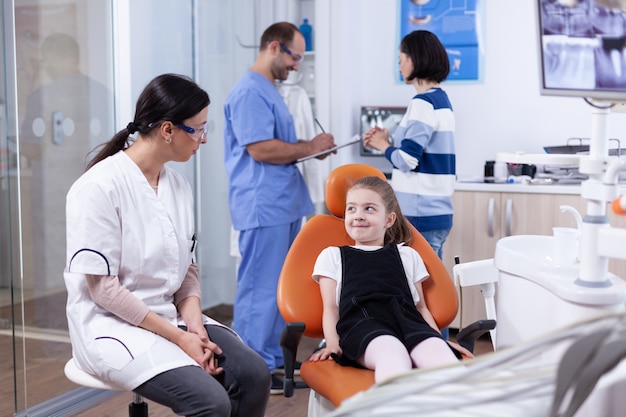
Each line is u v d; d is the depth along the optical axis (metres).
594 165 1.15
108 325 1.64
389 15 3.75
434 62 2.59
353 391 1.57
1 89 2.22
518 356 0.63
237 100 2.68
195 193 3.27
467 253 3.27
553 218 3.11
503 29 3.52
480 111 3.60
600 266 1.17
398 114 3.65
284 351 1.78
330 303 1.88
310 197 3.02
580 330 0.64
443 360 1.63
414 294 1.93
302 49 2.73
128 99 2.80
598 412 0.86
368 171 2.10
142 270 1.72
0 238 2.82
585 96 1.14
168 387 1.56
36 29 2.38
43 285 2.46
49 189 2.47
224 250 3.51
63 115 2.51
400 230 2.05
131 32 2.80
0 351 2.75
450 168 2.65
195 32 3.15
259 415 1.72
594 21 1.12
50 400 2.47
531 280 1.32
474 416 0.68
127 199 1.70
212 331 1.80
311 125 3.15
